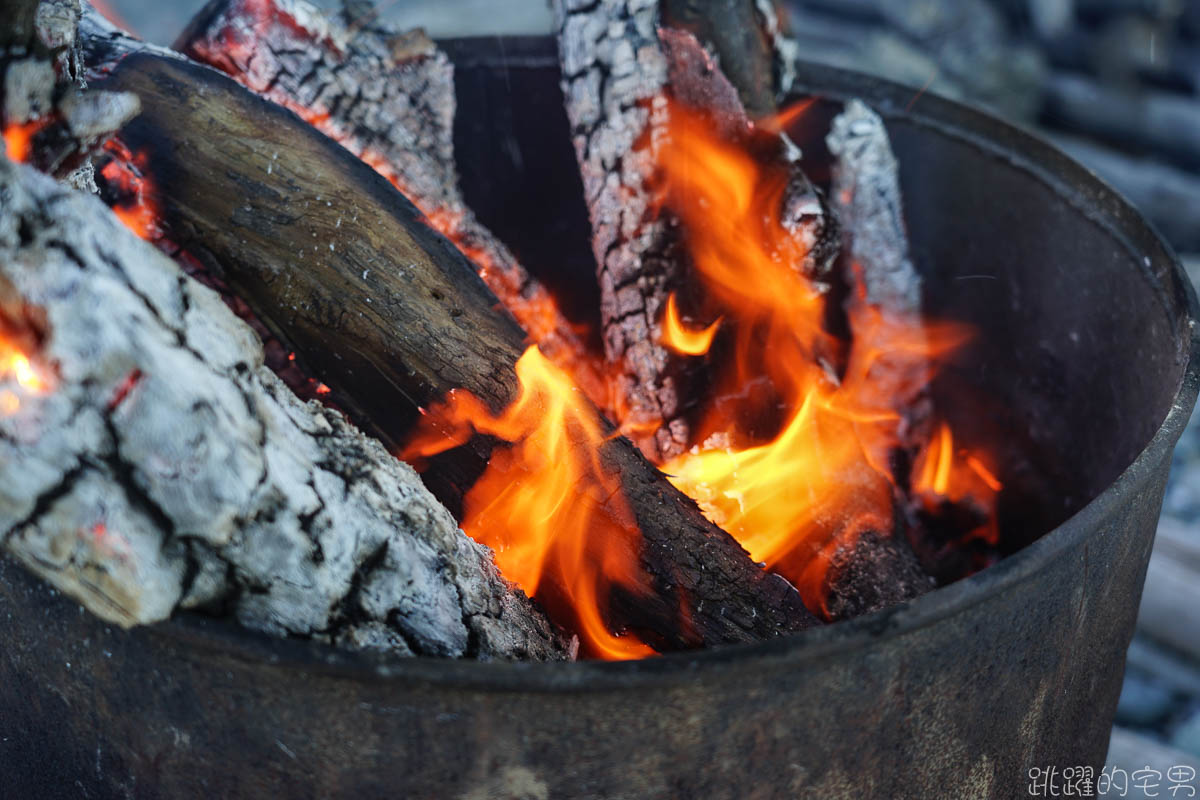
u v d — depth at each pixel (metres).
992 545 1.57
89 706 1.25
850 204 1.58
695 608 1.32
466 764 1.21
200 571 1.21
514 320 1.38
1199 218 2.03
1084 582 1.27
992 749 1.27
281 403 1.24
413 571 1.26
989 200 1.56
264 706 1.21
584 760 1.21
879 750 1.24
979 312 1.59
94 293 1.15
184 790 1.24
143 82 1.37
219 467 1.20
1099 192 1.48
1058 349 1.53
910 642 1.22
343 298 1.35
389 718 1.20
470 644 1.27
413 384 1.35
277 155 1.37
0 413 1.14
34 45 1.22
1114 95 2.16
